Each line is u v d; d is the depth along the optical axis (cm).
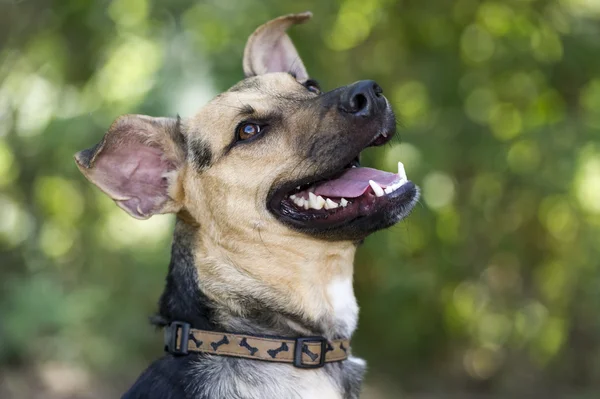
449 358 1285
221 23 935
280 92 506
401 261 1129
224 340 459
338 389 470
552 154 1091
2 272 1105
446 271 1172
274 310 472
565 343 1232
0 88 1104
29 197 1156
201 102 902
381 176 481
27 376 1018
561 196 1136
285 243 475
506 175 1142
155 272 1111
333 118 469
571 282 1224
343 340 476
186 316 480
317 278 479
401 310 1161
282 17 571
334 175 487
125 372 1103
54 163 1088
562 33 1103
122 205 502
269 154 480
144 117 500
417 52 1160
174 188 500
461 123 1141
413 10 1131
